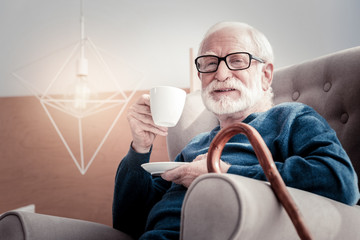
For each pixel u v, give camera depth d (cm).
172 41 222
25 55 235
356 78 106
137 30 225
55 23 233
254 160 88
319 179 65
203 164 73
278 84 133
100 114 214
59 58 232
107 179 208
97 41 228
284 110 94
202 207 49
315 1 203
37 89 231
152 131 91
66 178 213
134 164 96
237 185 47
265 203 50
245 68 103
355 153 101
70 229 81
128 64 224
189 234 49
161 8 223
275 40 206
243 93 102
